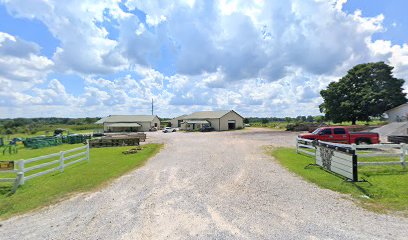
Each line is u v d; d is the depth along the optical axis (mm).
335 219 5574
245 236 4871
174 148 21828
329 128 19516
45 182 9930
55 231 5387
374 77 44469
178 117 81688
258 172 10828
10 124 81562
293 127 45938
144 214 6195
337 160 9883
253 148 20250
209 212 6219
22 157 20516
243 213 6098
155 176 10516
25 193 8422
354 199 6914
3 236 5238
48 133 60750
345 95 47000
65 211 6605
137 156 17328
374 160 12797
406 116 38125
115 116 74375
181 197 7508
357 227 5137
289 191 7859
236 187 8492
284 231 5043
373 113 43406
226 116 60656
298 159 14195
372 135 18844
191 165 12914
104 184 9344
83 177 10664
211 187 8562
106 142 26188
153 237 4941
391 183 8281
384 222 5348
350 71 48312
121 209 6609
